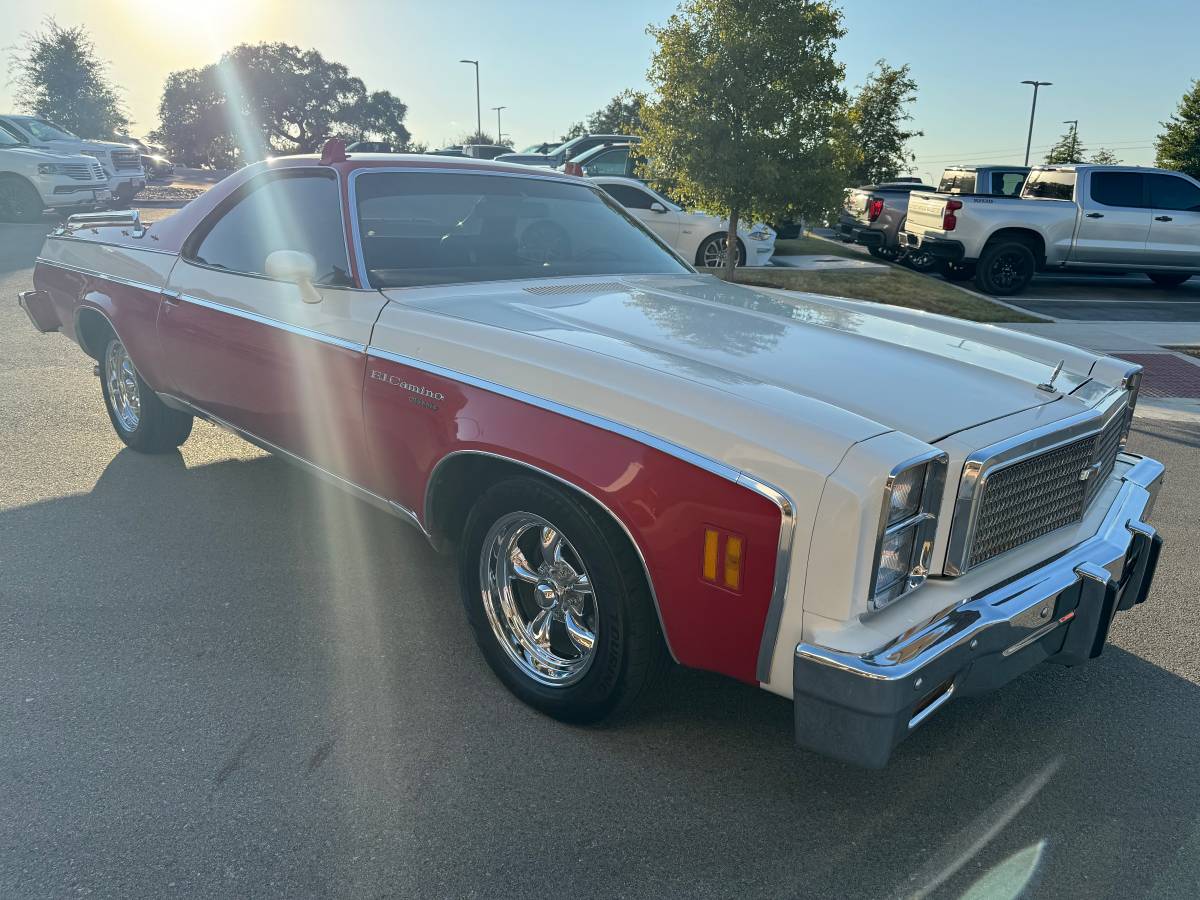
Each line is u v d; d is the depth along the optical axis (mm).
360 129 72938
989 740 2697
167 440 4734
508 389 2527
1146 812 2393
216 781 2385
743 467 2080
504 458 2502
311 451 3348
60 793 2318
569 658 2727
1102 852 2238
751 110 9977
